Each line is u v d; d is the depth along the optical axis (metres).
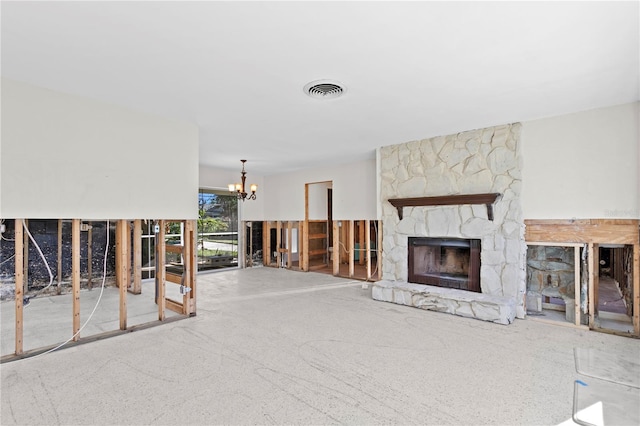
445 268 5.21
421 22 2.08
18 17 2.01
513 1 1.88
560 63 2.64
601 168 3.73
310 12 1.98
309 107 3.66
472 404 2.30
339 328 3.88
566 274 4.44
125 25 2.11
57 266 5.88
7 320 4.27
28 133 2.99
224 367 2.86
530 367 2.86
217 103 3.53
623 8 1.93
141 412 2.20
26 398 2.38
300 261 8.39
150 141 3.86
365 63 2.64
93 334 3.66
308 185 8.25
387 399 2.36
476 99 3.43
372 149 5.81
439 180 4.93
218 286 6.42
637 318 3.58
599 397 2.38
